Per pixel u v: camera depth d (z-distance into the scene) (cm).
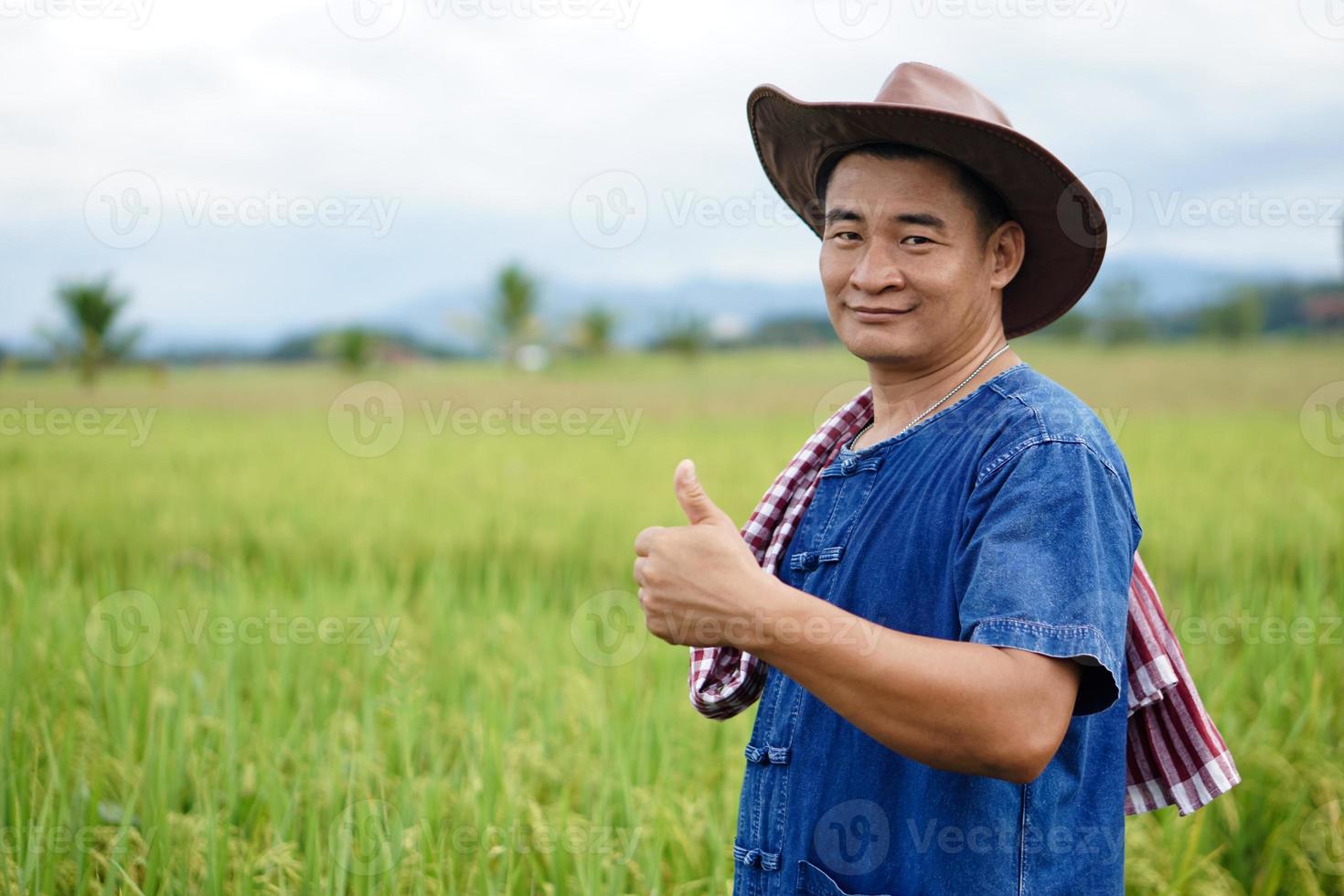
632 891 327
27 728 383
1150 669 188
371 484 1141
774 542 196
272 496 1042
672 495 1080
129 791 363
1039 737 139
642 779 371
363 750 390
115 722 414
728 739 419
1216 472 1112
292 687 484
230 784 354
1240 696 469
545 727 424
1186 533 796
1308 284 5919
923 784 164
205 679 477
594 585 753
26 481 1098
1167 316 5778
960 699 137
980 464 163
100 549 825
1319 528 795
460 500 1020
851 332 181
